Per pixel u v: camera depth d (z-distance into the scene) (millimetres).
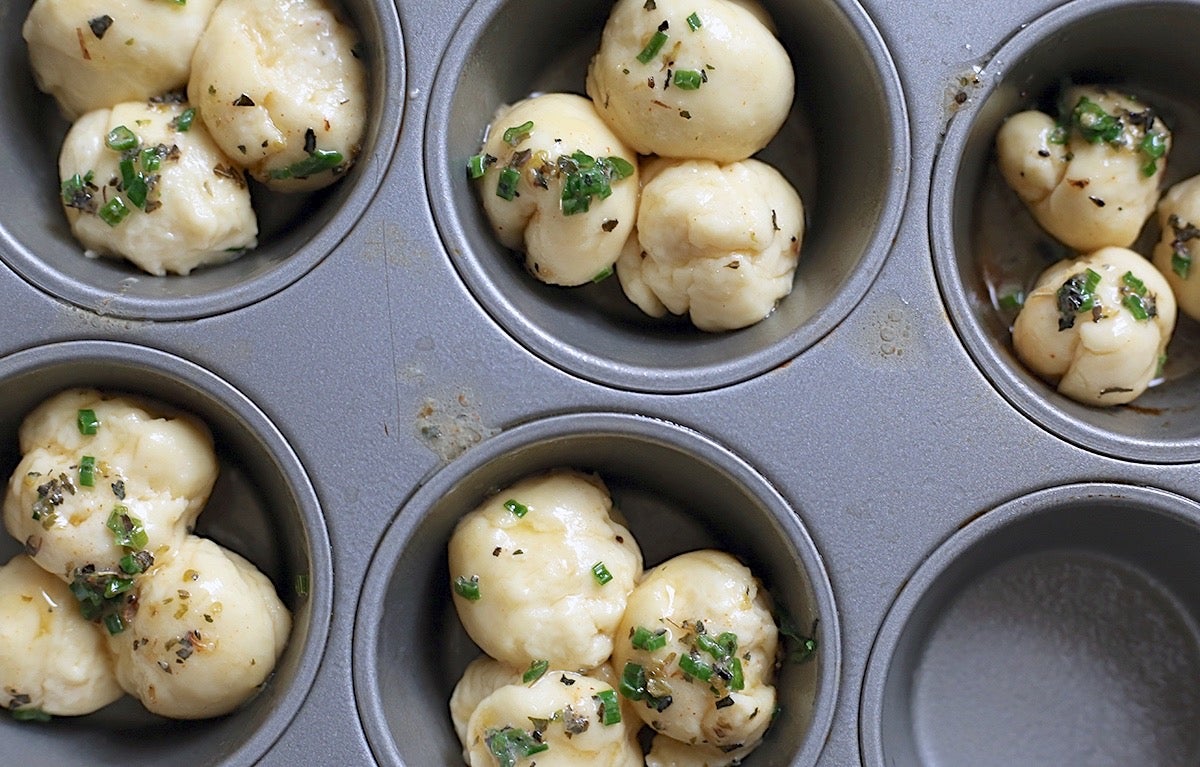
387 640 321
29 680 319
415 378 318
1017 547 343
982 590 346
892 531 320
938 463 321
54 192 333
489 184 325
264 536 338
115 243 322
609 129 330
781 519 320
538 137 321
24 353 315
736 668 316
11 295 316
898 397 321
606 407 319
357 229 318
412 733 321
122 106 324
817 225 343
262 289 317
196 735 324
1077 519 334
